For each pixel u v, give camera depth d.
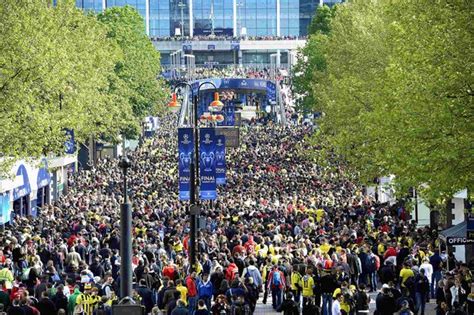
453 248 65.25
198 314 47.25
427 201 60.50
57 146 79.00
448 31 53.34
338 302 50.16
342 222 77.50
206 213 82.56
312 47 165.62
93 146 137.50
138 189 107.94
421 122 52.44
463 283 51.41
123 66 146.62
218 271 55.03
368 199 95.12
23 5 77.25
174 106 91.69
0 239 68.94
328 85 117.50
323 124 95.81
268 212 84.69
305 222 77.25
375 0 112.88
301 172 120.62
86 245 65.94
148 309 50.19
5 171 71.88
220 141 82.50
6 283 52.12
